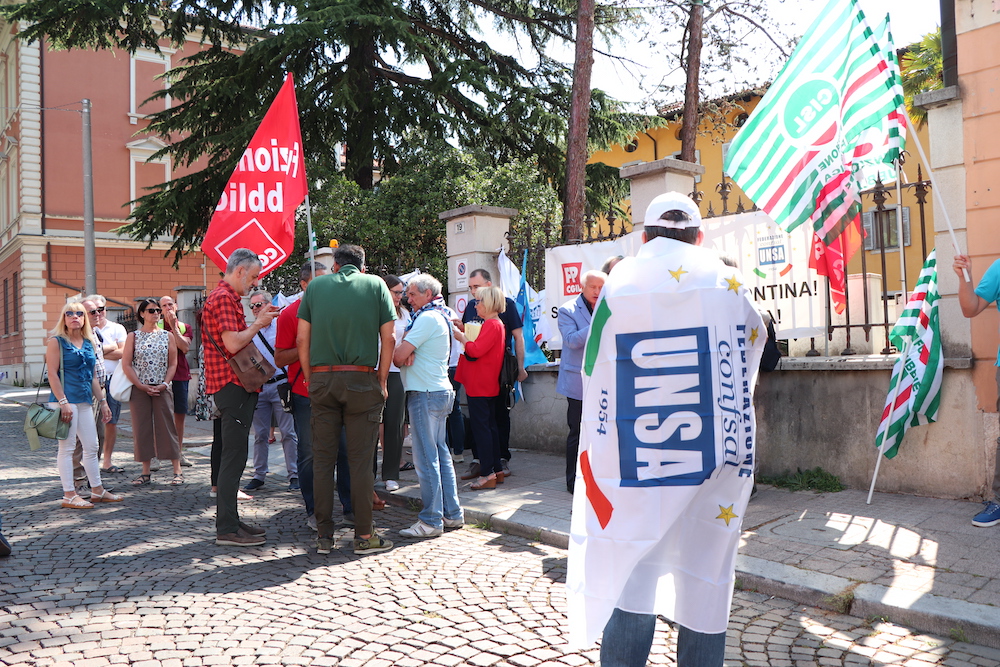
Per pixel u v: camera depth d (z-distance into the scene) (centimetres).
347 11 1295
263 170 625
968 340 498
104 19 1371
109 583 404
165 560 448
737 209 640
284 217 625
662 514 213
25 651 312
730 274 223
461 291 886
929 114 527
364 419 463
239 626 341
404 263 1402
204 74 1460
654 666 298
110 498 623
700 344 218
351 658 306
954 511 470
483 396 618
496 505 556
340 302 457
